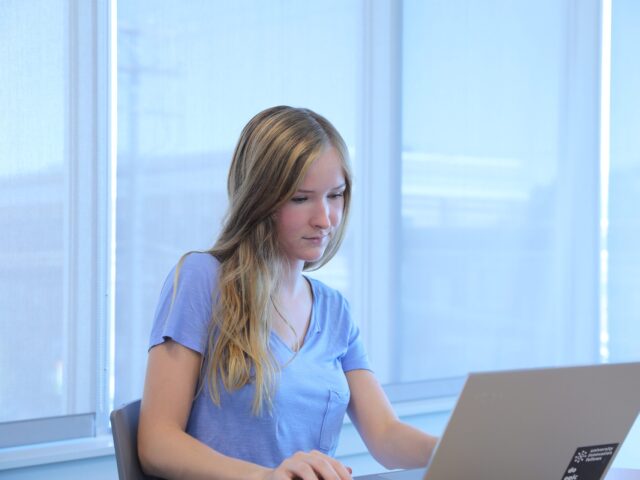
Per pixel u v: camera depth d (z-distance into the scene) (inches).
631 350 139.1
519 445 39.5
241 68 104.3
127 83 96.7
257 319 58.1
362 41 114.4
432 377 120.7
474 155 124.6
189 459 50.7
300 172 57.4
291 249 60.1
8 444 89.7
